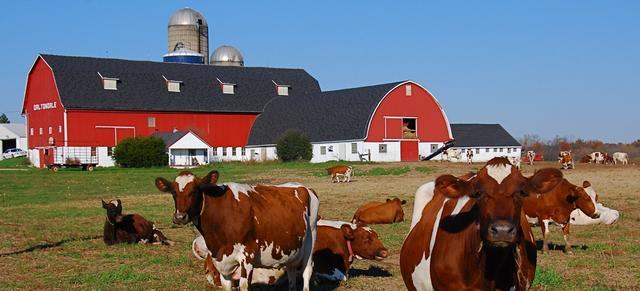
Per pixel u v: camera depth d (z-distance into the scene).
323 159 73.12
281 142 71.44
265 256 10.52
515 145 91.00
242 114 84.44
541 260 15.00
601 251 16.12
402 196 32.41
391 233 20.03
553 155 88.12
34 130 81.25
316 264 12.88
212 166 64.50
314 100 80.56
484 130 91.94
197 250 13.27
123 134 77.75
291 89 90.50
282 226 10.65
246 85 88.19
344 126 72.31
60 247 17.98
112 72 81.00
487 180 6.42
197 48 102.81
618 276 13.23
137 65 84.44
